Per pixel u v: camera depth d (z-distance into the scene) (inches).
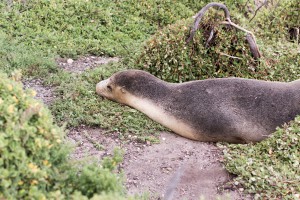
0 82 211.3
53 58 480.7
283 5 533.6
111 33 553.3
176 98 341.1
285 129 319.0
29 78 442.3
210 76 437.1
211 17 432.5
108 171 208.7
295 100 330.0
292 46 469.7
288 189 285.3
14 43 495.5
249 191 294.0
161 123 349.1
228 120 328.2
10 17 543.8
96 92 401.4
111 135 366.6
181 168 326.0
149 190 304.2
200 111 332.8
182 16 609.9
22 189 186.5
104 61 495.8
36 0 571.2
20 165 186.7
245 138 332.8
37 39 513.7
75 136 362.3
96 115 382.9
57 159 210.2
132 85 357.7
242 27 440.8
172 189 303.0
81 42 524.1
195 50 432.5
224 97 332.5
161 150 348.5
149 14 599.2
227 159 322.3
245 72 434.9
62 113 380.5
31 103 209.9
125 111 388.8
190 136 345.4
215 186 306.7
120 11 592.7
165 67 431.5
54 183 202.2
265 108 328.5
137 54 463.2
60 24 553.3
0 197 180.4
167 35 434.9
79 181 206.4
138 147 352.8
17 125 195.2
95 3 594.9
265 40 497.4
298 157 308.0
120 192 212.7
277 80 433.7
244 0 646.5
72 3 578.2
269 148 318.0
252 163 310.5
